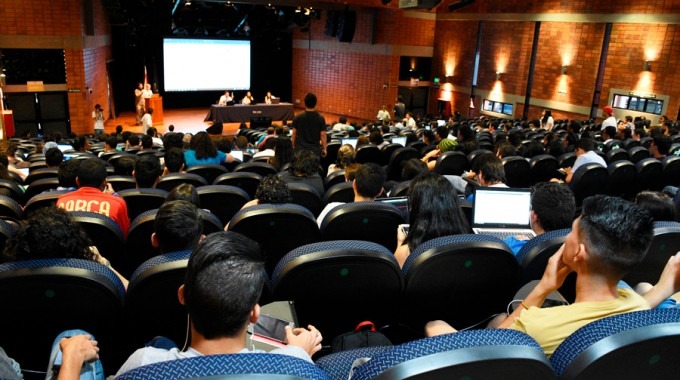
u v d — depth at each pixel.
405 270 2.32
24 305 1.99
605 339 1.25
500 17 19.66
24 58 14.81
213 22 21.97
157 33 18.52
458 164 6.41
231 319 1.29
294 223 3.09
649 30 15.43
